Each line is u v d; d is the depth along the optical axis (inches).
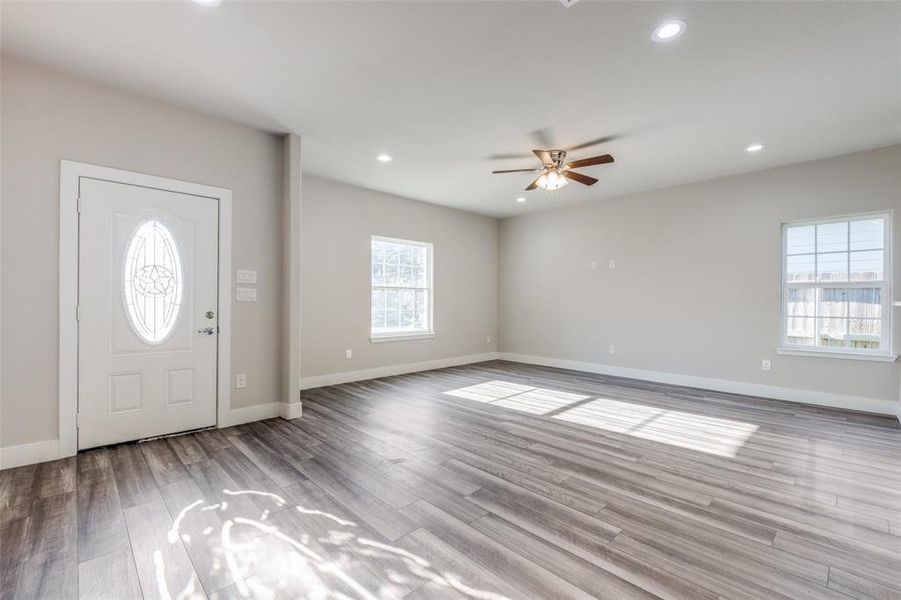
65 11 85.3
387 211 234.8
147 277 125.3
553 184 164.2
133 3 82.9
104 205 117.6
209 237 137.4
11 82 104.5
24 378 106.3
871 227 166.2
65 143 111.7
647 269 226.2
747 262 193.2
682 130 144.9
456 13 85.9
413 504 88.4
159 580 64.4
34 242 107.7
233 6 84.0
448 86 116.6
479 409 164.7
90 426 116.2
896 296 158.2
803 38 92.9
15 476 99.7
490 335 299.9
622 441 128.3
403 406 169.2
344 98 123.8
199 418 135.8
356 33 93.0
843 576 66.1
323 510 85.5
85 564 67.9
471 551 72.0
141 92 120.9
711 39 93.7
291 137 151.1
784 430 139.3
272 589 62.7
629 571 66.7
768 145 158.4
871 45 95.0
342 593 61.9
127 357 122.1
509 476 102.7
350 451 119.0
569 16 86.7
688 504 89.2
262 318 150.4
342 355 215.3
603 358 245.0
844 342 172.4
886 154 160.1
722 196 200.5
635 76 110.3
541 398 183.0
